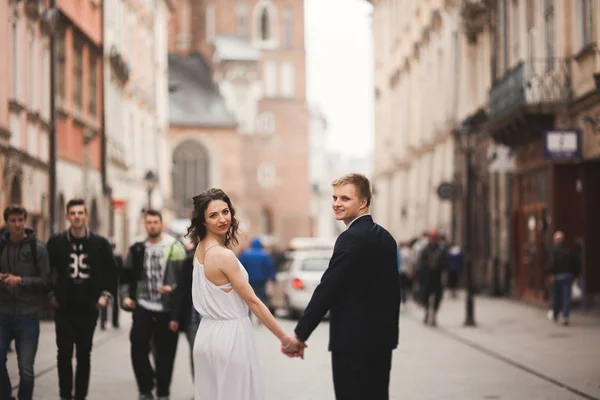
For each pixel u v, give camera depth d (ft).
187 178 360.28
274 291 105.19
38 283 37.60
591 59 90.68
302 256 100.73
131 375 53.42
